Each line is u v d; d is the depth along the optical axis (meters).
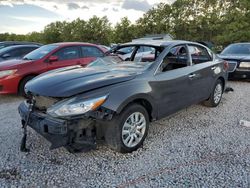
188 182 2.98
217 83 5.70
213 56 5.72
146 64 4.23
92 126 3.35
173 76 4.24
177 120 4.95
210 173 3.15
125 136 3.57
